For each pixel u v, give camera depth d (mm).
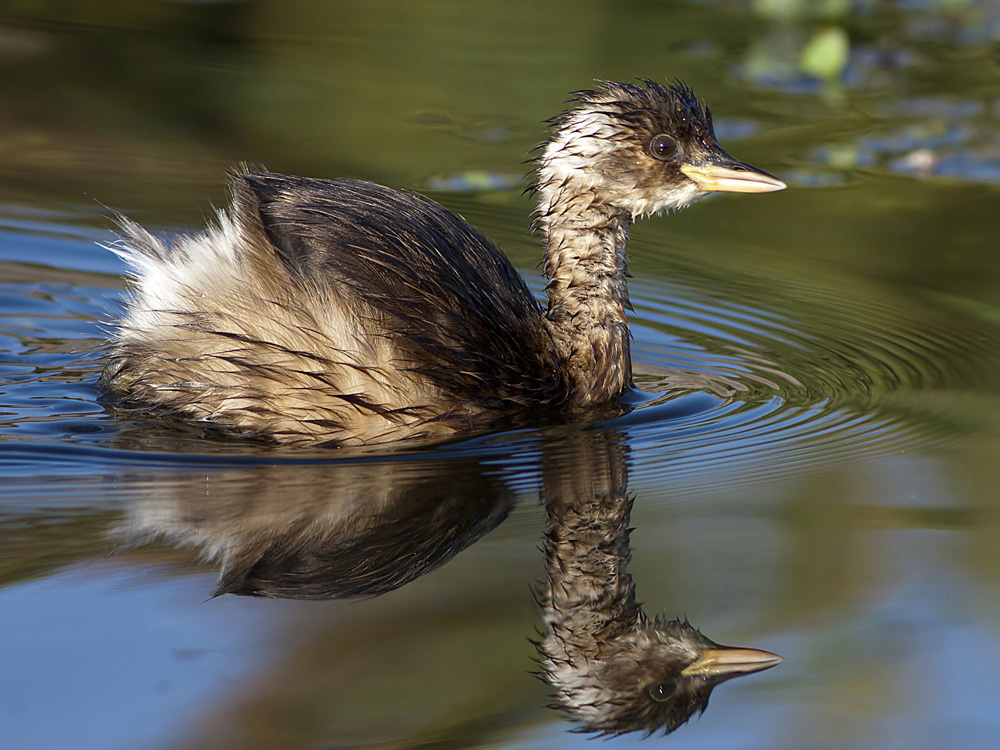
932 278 14781
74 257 14344
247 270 10617
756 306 14070
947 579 8492
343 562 8547
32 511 9016
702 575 8570
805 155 18469
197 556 8469
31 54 20938
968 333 13289
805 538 9047
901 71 22078
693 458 10492
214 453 10172
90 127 18328
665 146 12047
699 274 14938
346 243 10734
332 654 7406
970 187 17453
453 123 19156
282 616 7836
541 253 15125
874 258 15367
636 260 15352
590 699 7266
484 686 7289
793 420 11281
